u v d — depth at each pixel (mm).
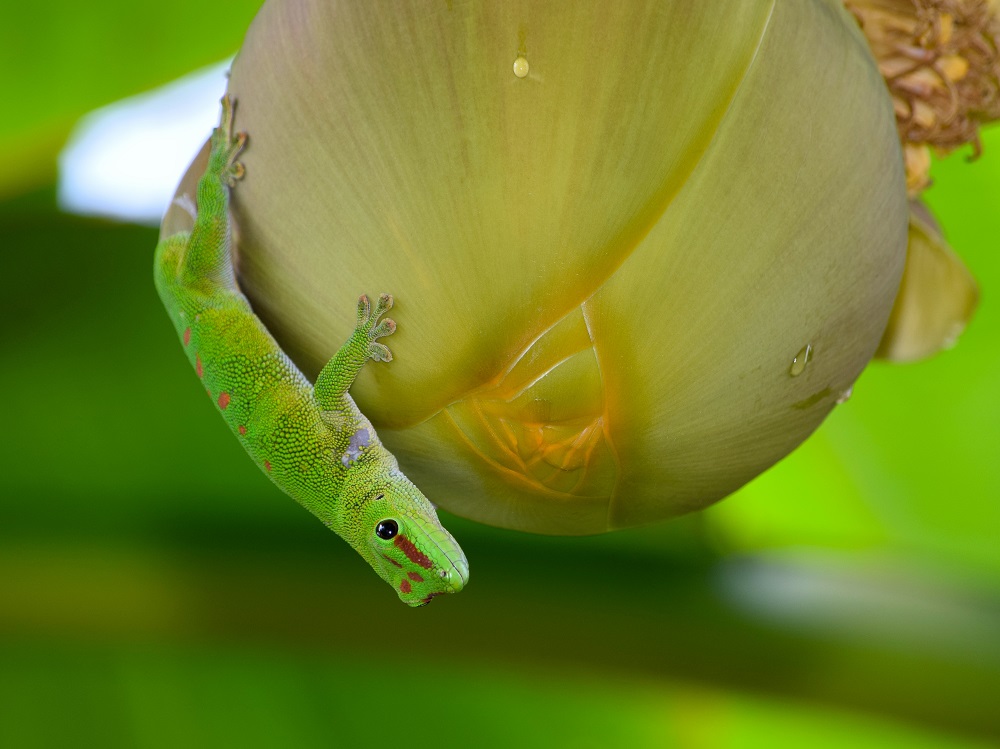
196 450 936
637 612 903
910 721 892
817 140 783
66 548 909
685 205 779
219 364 840
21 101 903
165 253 853
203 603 906
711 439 806
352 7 783
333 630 904
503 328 788
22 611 897
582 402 793
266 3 811
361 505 841
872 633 896
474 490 825
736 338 791
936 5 856
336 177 791
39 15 903
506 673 909
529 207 779
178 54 908
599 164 777
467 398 800
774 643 898
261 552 919
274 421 838
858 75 792
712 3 772
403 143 782
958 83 873
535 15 774
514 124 777
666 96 774
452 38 776
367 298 793
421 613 911
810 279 792
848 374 819
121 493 929
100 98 906
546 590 913
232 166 807
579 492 815
